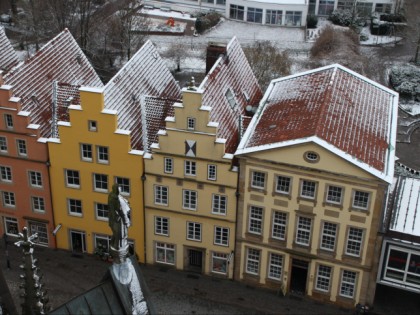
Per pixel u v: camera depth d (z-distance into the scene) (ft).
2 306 96.22
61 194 187.73
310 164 159.84
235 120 189.37
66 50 210.59
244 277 185.06
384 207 169.27
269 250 177.88
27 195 191.11
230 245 181.78
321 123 162.20
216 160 168.96
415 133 267.18
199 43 337.93
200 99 162.81
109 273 88.99
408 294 182.19
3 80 180.04
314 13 374.63
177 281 186.29
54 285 183.11
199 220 180.45
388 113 184.85
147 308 90.84
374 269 169.48
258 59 276.21
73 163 181.37
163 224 184.55
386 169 157.07
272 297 181.37
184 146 169.58
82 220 190.60
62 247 197.16
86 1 312.91
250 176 168.45
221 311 175.83
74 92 194.29
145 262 192.34
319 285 178.60
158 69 211.41
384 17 360.69
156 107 191.01
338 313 175.94
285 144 158.30
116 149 175.32
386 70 315.58
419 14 341.41
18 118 178.50
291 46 334.65
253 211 174.19
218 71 193.06
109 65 314.35
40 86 192.44
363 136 166.20
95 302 88.33
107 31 311.68
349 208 162.81
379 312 175.73
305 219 169.89
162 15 368.89
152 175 176.65
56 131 189.06
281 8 359.25
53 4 309.42
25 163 185.26
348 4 370.73
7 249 193.88
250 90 211.20
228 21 369.30
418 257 164.04
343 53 311.27
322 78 190.29
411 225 164.66
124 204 85.56
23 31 331.16
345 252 169.99
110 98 180.45
